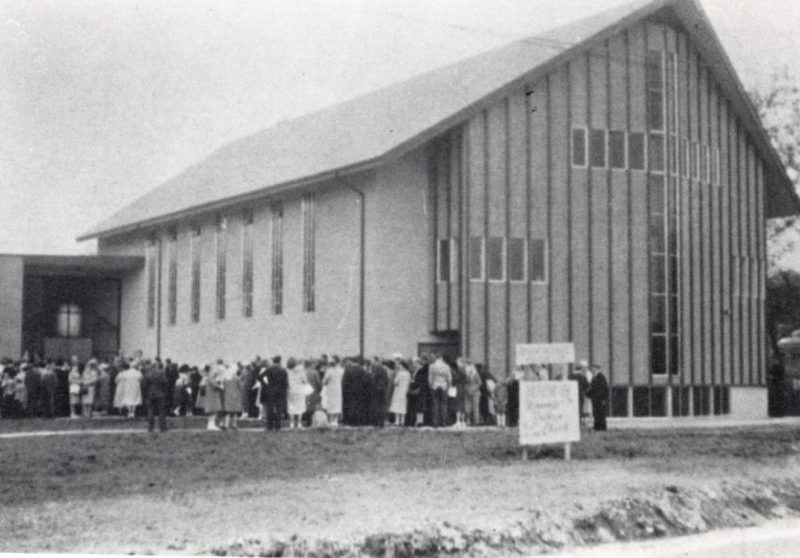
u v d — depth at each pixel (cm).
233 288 5275
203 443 2527
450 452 2333
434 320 4203
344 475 1894
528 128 4197
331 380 3262
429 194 4266
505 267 4125
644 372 4353
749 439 2877
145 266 6250
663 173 4478
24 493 1672
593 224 4297
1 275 5634
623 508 1669
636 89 4438
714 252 4691
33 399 3750
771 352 6438
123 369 3788
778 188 5200
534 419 2211
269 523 1409
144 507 1522
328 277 4466
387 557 1352
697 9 4453
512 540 1470
